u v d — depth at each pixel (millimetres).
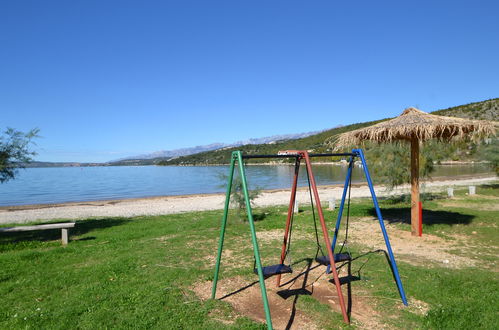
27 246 9188
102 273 6211
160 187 47312
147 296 5020
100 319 4277
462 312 4297
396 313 4441
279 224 11047
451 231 9273
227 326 4062
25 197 35531
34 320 4301
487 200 15750
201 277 5965
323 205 16406
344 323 4145
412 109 9172
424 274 5801
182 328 4039
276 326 4109
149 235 10039
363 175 56875
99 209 21219
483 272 5891
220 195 31297
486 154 20281
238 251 7805
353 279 5719
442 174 48438
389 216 12039
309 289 5383
